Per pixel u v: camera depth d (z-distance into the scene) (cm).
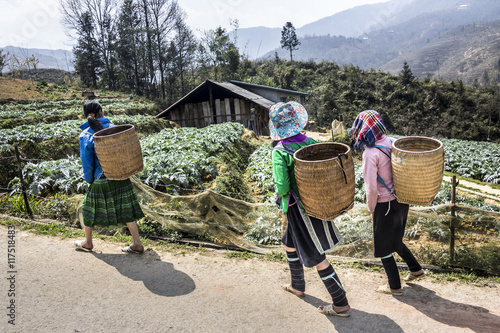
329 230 308
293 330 299
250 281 389
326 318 317
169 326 302
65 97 3394
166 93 5709
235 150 1450
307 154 313
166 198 562
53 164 756
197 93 2698
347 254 470
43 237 485
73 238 488
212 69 6294
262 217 522
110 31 5759
